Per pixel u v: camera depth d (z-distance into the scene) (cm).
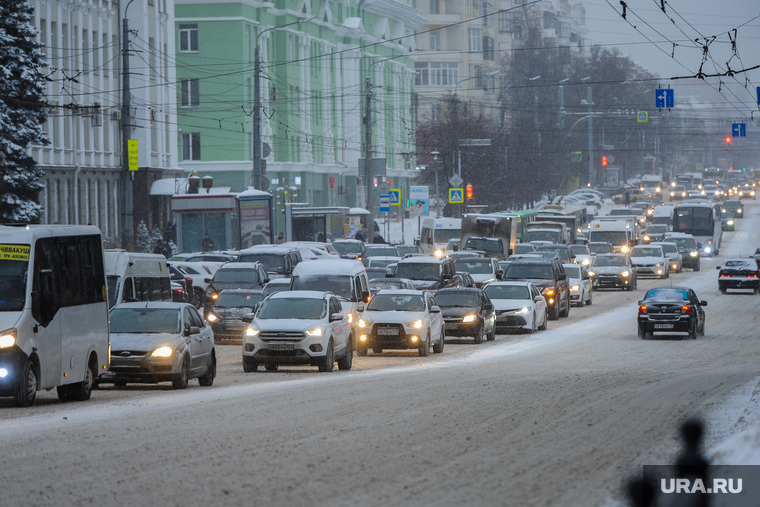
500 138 18838
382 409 3044
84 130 12412
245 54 16638
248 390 3775
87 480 1991
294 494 1867
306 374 4569
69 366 3525
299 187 17750
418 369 4659
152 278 6359
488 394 3444
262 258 8369
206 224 11344
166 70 14400
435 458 2231
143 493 1877
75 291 3619
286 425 2714
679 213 16238
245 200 10862
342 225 14175
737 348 5756
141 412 3052
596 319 8100
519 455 2278
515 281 7325
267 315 4812
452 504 1802
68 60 11975
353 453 2284
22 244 3350
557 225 13812
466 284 8419
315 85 19025
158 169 13775
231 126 16575
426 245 12581
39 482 1975
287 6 17650
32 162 8931
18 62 8806
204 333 4262
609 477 2042
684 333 6519
